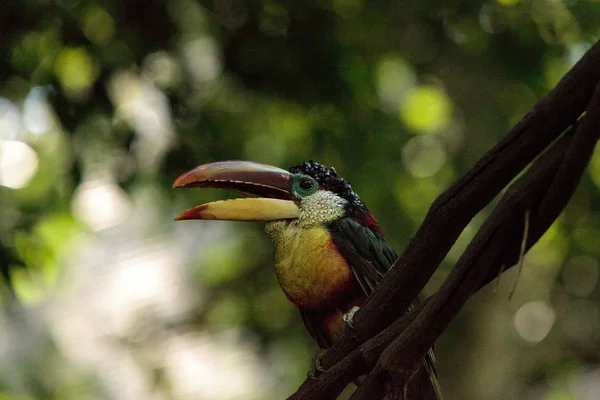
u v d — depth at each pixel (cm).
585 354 1631
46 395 1858
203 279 1647
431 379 632
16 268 1139
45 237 1238
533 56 1231
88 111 1091
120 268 2020
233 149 1251
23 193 1182
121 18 1106
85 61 1147
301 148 1345
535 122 435
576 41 1230
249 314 1536
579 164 426
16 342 1920
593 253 1551
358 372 528
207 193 1312
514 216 447
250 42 1110
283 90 1146
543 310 1639
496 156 448
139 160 1170
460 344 1459
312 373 575
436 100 1433
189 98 1165
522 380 1573
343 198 692
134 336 1780
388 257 694
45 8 1063
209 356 1744
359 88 1231
